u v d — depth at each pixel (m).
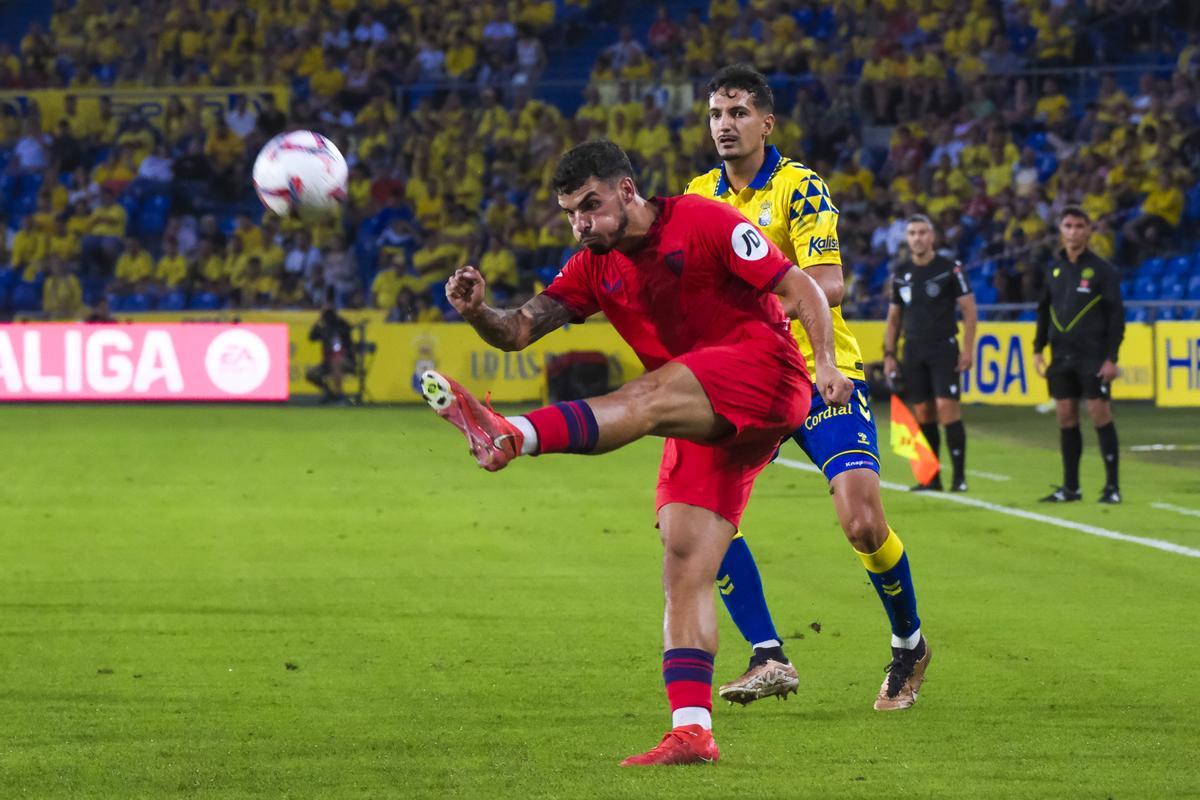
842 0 81.75
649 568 24.84
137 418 57.22
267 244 73.25
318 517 31.08
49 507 32.66
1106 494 33.09
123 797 12.24
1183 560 25.52
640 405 12.49
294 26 85.94
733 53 80.81
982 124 74.06
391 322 66.50
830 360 13.01
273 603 21.78
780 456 44.53
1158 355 61.06
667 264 13.12
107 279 75.44
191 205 78.94
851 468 15.95
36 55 86.19
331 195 15.15
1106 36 79.62
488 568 24.84
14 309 74.94
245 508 32.53
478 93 82.25
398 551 26.62
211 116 80.75
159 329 65.00
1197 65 74.75
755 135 16.64
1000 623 20.31
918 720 15.15
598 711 15.45
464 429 11.58
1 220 76.94
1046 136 74.12
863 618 20.62
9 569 24.77
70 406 63.34
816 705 15.91
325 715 15.26
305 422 55.53
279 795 12.28
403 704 15.75
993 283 67.31
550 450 12.04
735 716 15.42
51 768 13.16
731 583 15.34
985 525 29.64
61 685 16.62
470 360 64.94
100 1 89.62
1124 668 17.58
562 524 30.02
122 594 22.50
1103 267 32.59
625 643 18.97
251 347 65.12
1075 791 12.41
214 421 55.94
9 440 48.03
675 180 74.38
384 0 85.94
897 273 35.59
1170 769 13.15
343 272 72.25
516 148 78.00
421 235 74.69
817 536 28.17
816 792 12.34
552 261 73.06
